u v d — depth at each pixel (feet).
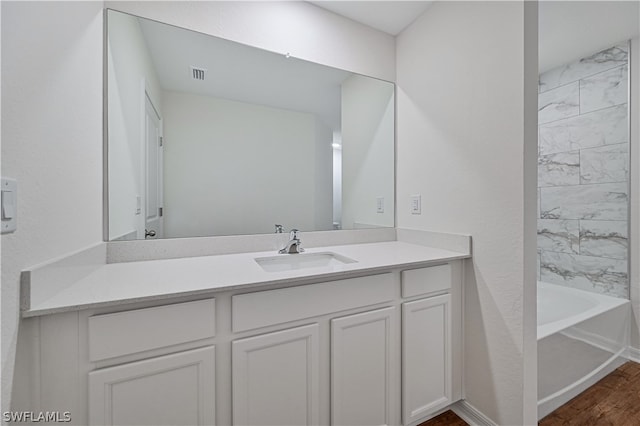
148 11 4.29
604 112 6.92
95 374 2.44
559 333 4.96
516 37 3.97
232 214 5.03
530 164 3.97
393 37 6.37
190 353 2.81
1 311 1.88
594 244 7.13
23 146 2.10
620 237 6.70
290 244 5.09
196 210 4.76
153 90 4.43
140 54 4.29
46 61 2.43
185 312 2.80
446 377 4.57
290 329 3.33
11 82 1.97
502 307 4.19
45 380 2.30
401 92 6.20
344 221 5.98
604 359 5.90
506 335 4.14
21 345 2.11
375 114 6.17
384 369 3.98
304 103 5.57
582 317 5.53
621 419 4.73
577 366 5.32
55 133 2.57
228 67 4.94
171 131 4.59
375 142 6.19
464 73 4.75
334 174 5.88
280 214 5.42
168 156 4.57
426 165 5.55
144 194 4.35
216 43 4.82
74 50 2.99
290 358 3.31
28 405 2.20
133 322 2.59
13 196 1.98
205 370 2.88
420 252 4.92
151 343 2.65
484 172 4.43
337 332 3.59
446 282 4.55
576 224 7.46
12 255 1.98
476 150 4.56
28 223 2.16
